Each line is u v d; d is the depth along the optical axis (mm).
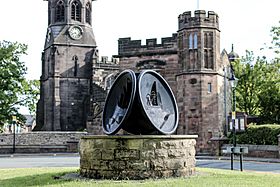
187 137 19500
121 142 18375
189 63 51094
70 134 62250
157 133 19859
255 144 43219
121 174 18266
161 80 20625
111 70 86938
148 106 19734
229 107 56844
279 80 61750
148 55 58750
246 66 74812
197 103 50312
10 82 66250
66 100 86312
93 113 80875
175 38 57531
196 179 17656
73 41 87750
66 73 86812
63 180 18062
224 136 50812
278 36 58438
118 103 20688
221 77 53000
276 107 60656
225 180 17250
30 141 61062
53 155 51719
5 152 55875
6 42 67562
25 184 17375
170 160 18781
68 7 87938
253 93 75000
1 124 66688
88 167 19141
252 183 16375
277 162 36875
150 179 17875
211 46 51219
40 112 89562
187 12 51438
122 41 60094
